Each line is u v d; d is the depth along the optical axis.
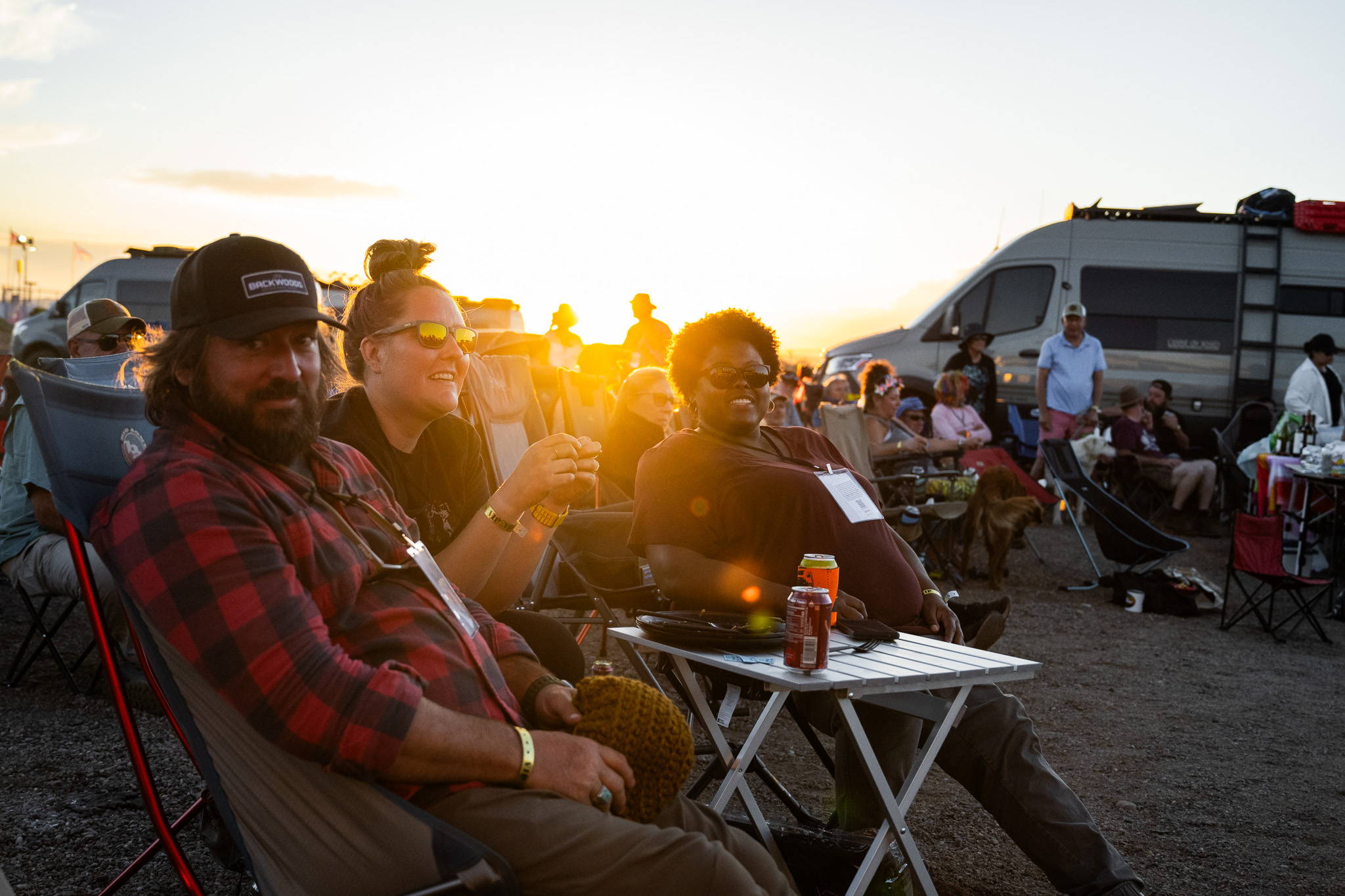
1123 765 4.00
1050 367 11.35
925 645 2.60
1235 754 4.21
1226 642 6.36
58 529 3.85
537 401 4.85
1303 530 8.12
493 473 2.96
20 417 4.18
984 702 2.54
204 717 1.64
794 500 2.96
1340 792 3.81
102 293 16.17
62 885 2.59
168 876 2.66
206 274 1.62
